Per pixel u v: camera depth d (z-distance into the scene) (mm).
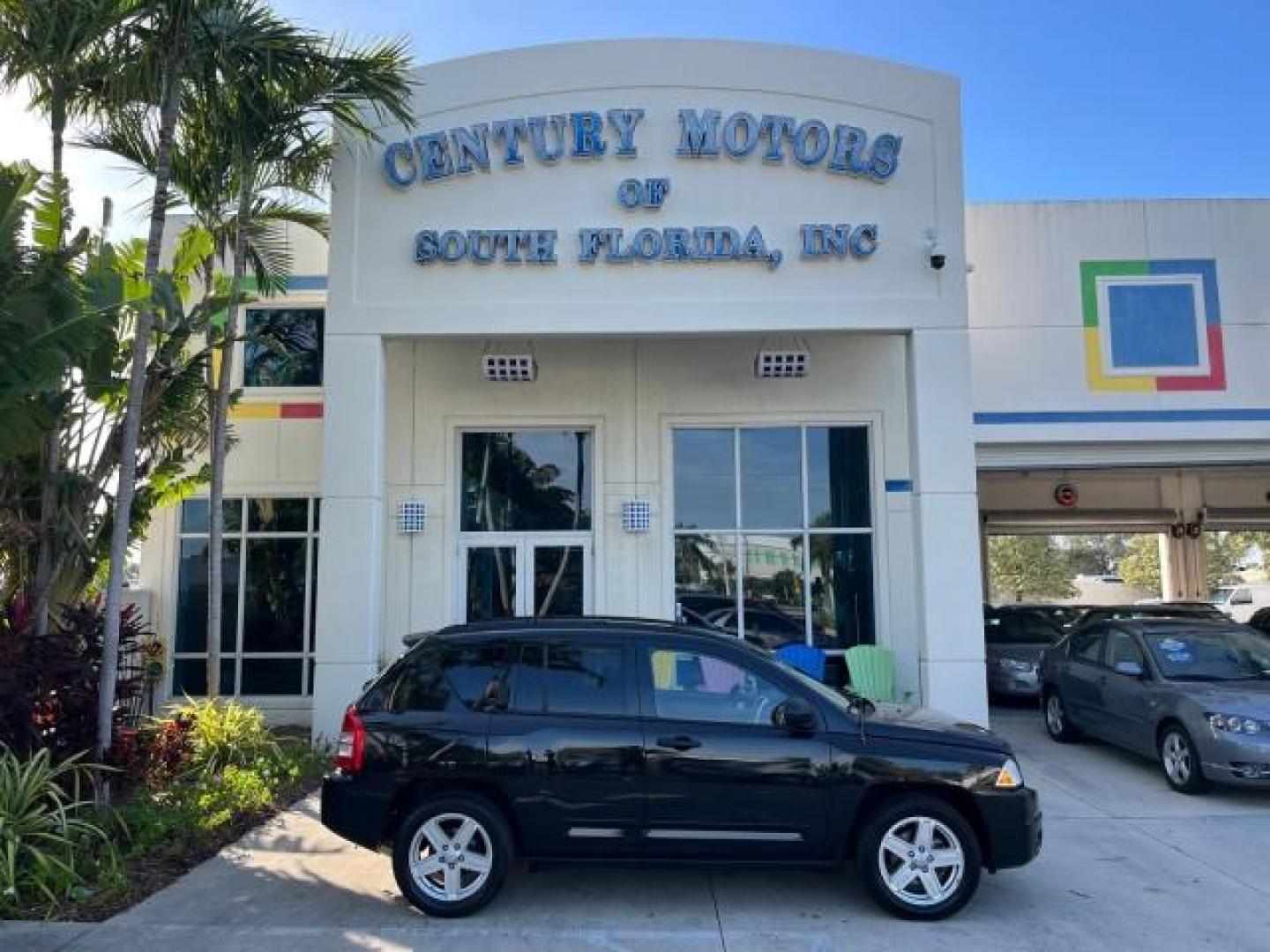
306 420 13531
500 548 12688
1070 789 9375
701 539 12656
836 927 5672
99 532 9773
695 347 12766
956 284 11141
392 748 5977
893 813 5801
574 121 11305
